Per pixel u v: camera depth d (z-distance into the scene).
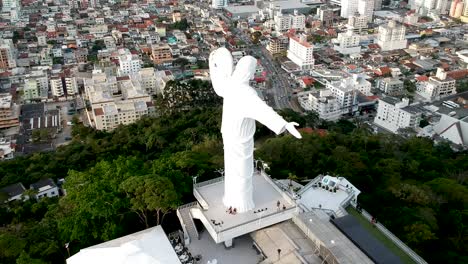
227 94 86.50
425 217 108.50
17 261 86.31
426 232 101.25
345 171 136.62
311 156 146.12
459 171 157.00
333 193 116.50
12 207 143.25
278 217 93.31
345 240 85.50
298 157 144.38
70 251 95.56
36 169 190.75
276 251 88.25
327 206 110.44
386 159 153.00
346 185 120.31
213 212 93.62
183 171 116.25
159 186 92.75
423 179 144.25
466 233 105.94
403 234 103.56
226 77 87.44
